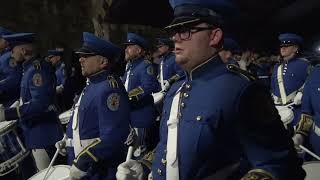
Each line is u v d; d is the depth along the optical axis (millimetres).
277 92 5000
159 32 9781
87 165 2357
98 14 9195
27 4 8758
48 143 3791
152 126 4617
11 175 4152
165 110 1547
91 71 2525
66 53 9148
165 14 9609
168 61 5957
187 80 1478
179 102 1457
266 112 1277
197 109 1378
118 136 2385
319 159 2723
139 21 9469
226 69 1395
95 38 2520
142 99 4500
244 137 1295
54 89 3852
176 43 1411
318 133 3037
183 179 1386
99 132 2449
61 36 9102
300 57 4941
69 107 8234
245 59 8297
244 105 1292
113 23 9312
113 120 2395
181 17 1373
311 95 3104
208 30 1366
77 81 8383
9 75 4680
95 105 2453
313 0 10711
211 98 1353
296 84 4840
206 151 1346
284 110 4043
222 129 1324
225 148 1334
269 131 1262
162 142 1524
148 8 9359
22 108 3605
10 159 3643
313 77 3121
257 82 1329
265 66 8430
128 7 9125
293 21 11141
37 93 3631
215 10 1357
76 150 2568
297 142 2939
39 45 8891
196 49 1384
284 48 4953
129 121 2480
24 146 3797
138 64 4773
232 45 3451
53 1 8992
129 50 4793
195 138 1356
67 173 2898
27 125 3771
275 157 1254
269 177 1223
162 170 1469
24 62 3811
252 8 10781
